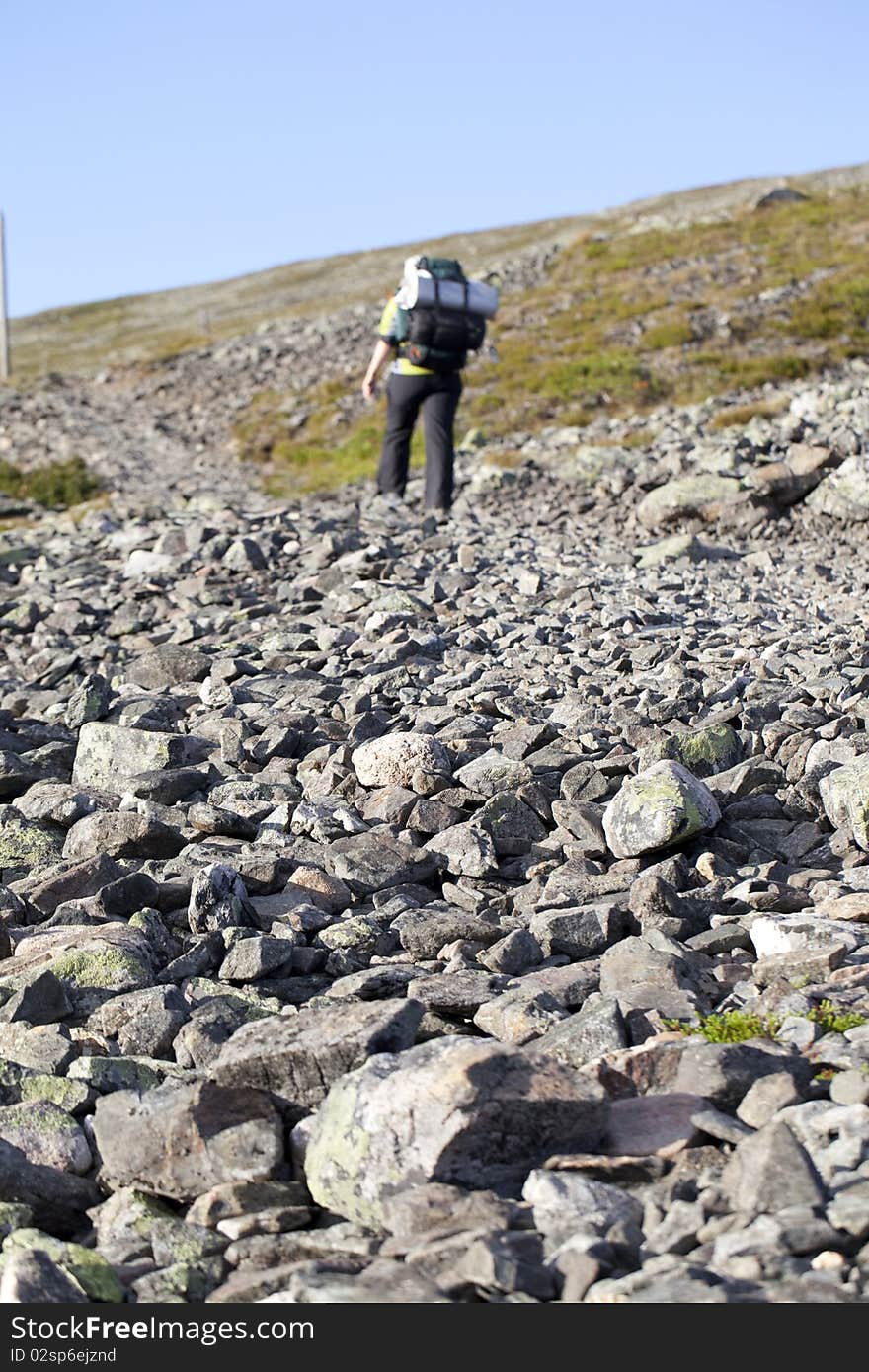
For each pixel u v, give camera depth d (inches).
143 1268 125.6
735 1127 131.9
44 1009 177.5
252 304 3139.8
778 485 600.4
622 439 847.7
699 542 545.0
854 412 705.6
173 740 297.1
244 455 1238.3
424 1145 127.0
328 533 574.9
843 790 237.0
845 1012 159.3
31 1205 136.9
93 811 266.5
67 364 2583.7
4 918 213.6
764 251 1599.4
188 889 219.9
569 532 609.9
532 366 1210.0
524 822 246.8
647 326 1289.4
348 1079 137.5
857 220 1686.8
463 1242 115.3
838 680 311.9
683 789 229.5
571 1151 133.0
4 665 442.6
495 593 464.8
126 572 569.9
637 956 182.5
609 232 1978.3
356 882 225.6
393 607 440.5
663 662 355.9
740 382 1035.3
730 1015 159.8
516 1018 163.9
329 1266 118.6
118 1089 159.5
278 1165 138.1
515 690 334.3
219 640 429.7
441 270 591.2
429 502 635.5
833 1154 123.4
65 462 1167.0
